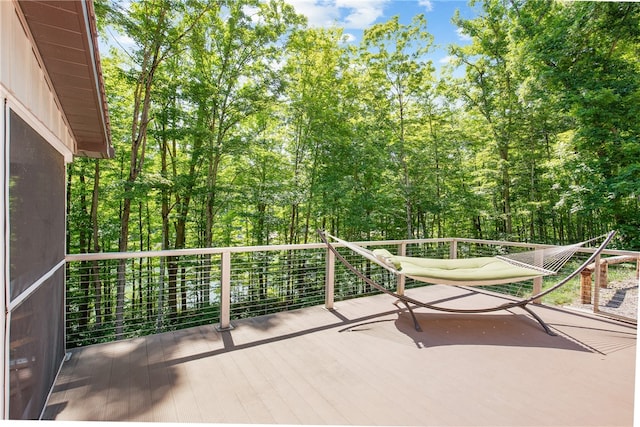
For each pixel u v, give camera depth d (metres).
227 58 8.42
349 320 3.53
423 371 2.44
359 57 10.41
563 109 7.59
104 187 7.93
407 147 10.80
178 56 8.23
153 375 2.34
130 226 10.96
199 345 2.85
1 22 1.19
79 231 9.07
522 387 2.23
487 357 2.68
